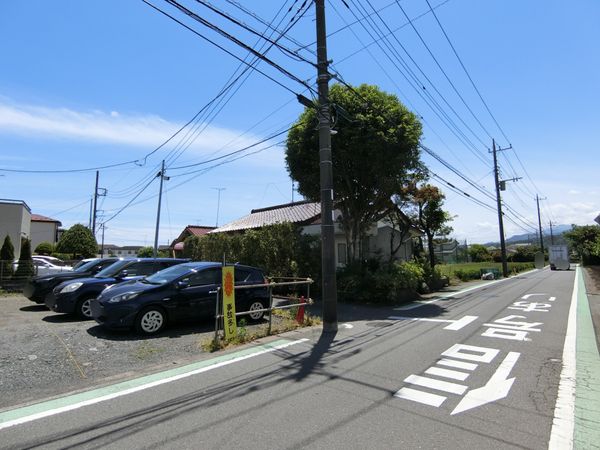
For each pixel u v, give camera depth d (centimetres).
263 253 1652
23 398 508
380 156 1425
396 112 1495
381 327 991
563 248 4947
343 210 1739
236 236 1862
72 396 512
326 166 984
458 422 428
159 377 590
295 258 1617
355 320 1104
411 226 2334
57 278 1238
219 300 855
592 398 502
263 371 616
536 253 6206
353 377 583
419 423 425
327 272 947
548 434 401
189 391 529
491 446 375
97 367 640
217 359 689
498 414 450
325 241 959
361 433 401
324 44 998
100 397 508
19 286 1783
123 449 371
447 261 5631
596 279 2816
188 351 740
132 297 855
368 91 1510
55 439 392
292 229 1656
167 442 384
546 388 538
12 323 984
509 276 3431
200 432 405
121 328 896
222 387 544
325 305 939
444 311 1276
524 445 378
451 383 556
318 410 460
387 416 443
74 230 3406
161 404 483
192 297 920
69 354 705
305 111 1574
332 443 380
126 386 550
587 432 406
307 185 1588
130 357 697
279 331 923
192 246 2284
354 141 1419
